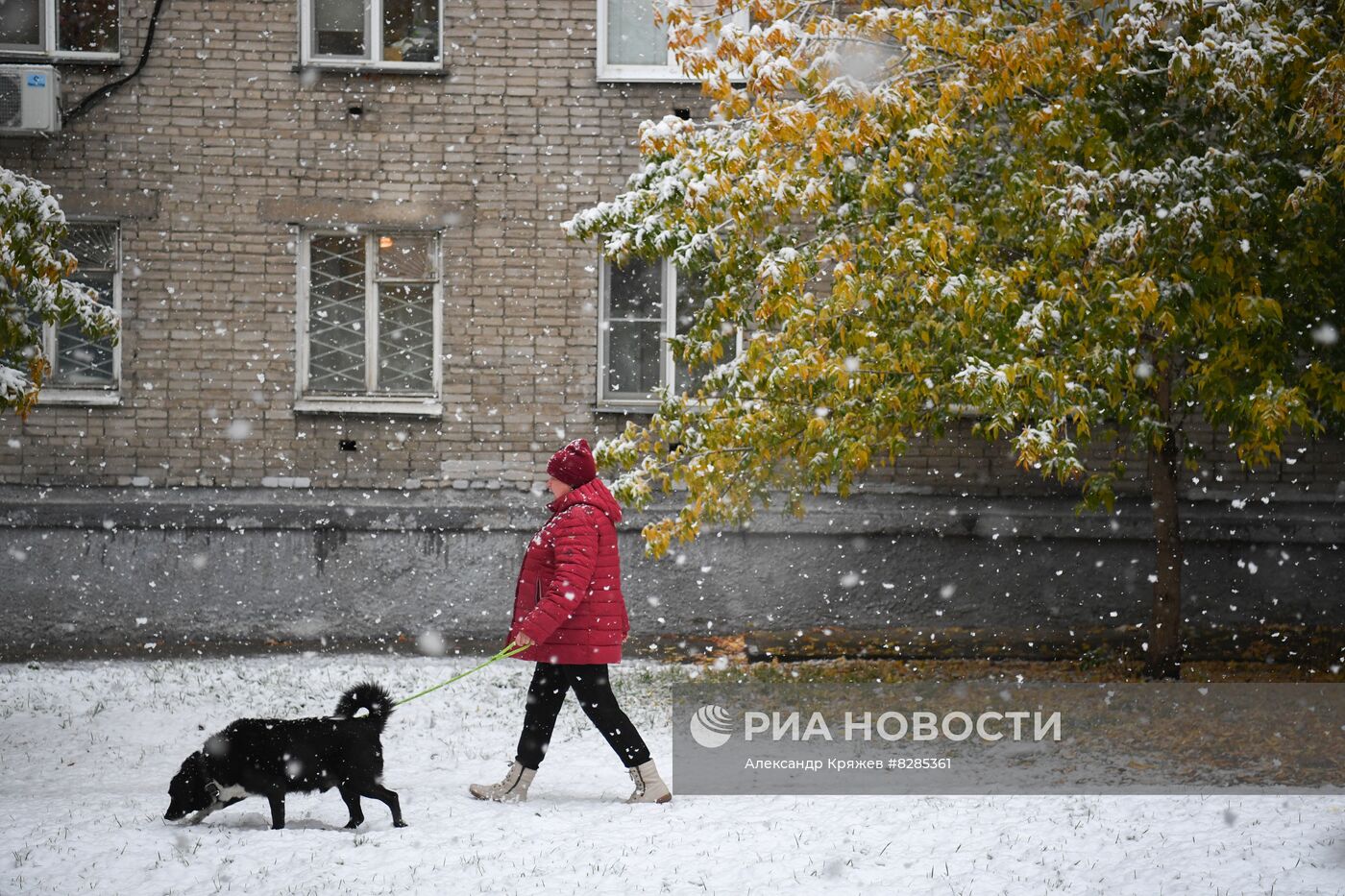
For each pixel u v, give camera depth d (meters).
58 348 14.73
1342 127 8.84
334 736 6.98
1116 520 14.74
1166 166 9.73
